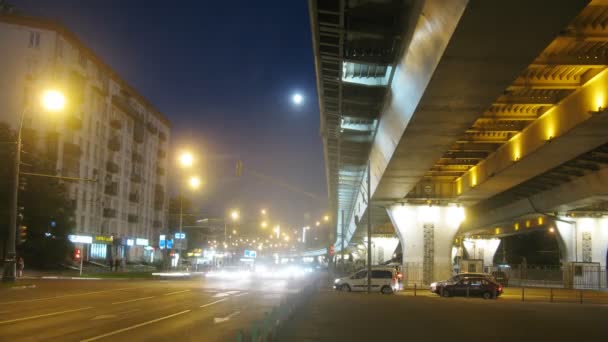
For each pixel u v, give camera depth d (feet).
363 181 188.75
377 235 356.38
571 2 48.83
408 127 92.27
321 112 121.08
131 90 292.81
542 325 63.31
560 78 89.61
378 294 130.72
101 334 50.65
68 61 220.02
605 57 80.02
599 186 151.43
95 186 248.11
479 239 370.94
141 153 311.06
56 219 197.06
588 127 92.07
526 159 116.26
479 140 124.36
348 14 79.61
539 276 233.96
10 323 57.93
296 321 61.11
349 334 51.08
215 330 54.44
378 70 97.86
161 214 343.05
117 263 232.32
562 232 208.44
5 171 181.27
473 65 63.82
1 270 169.07
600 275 193.36
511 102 97.35
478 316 72.18
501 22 52.44
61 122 212.64
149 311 73.15
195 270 293.84
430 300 104.88
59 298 90.48
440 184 179.83
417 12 67.05
